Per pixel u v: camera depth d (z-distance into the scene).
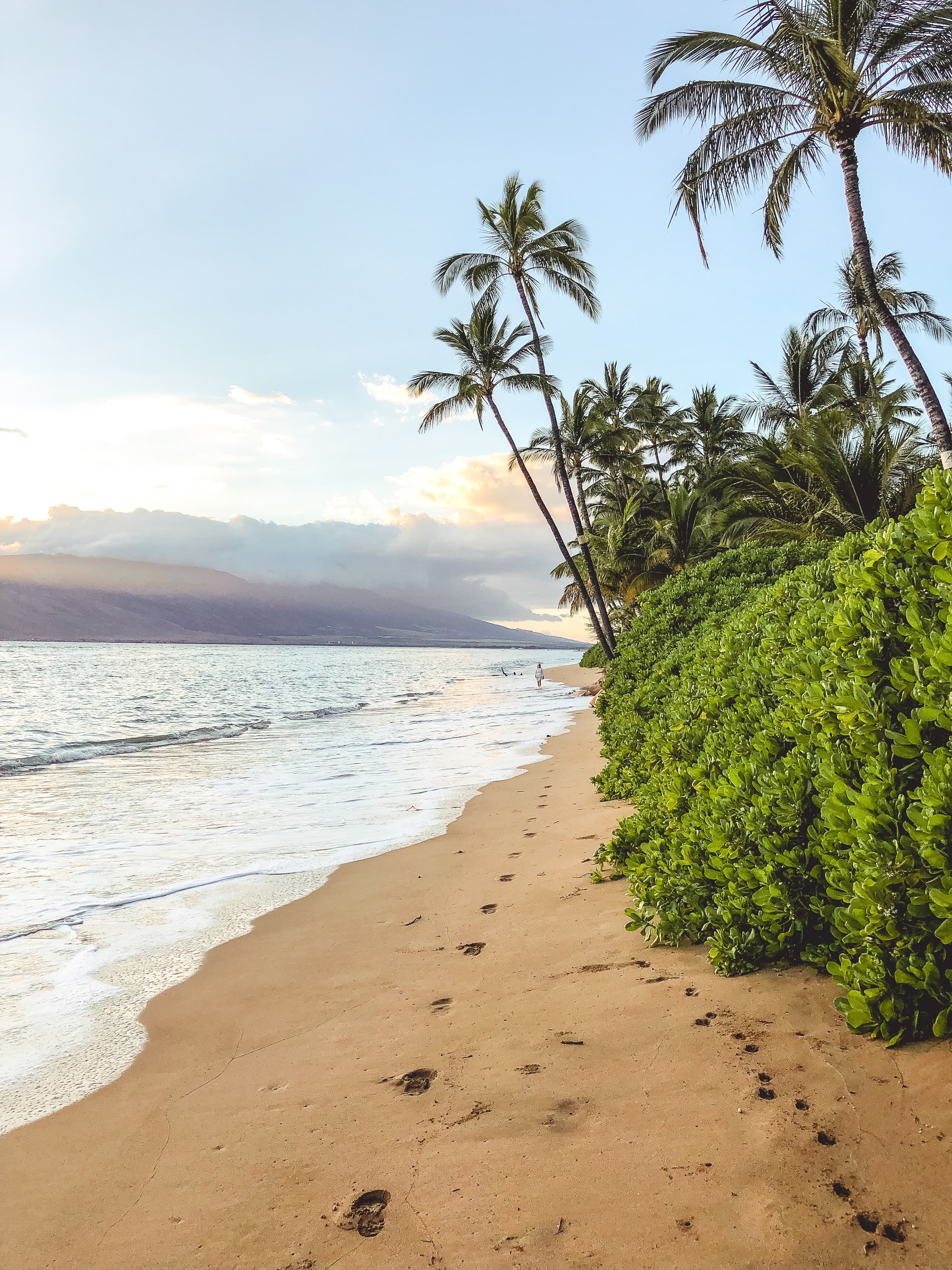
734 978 3.47
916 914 2.50
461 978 4.24
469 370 28.39
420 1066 3.25
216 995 4.45
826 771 3.00
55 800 11.46
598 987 3.72
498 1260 2.04
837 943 3.16
